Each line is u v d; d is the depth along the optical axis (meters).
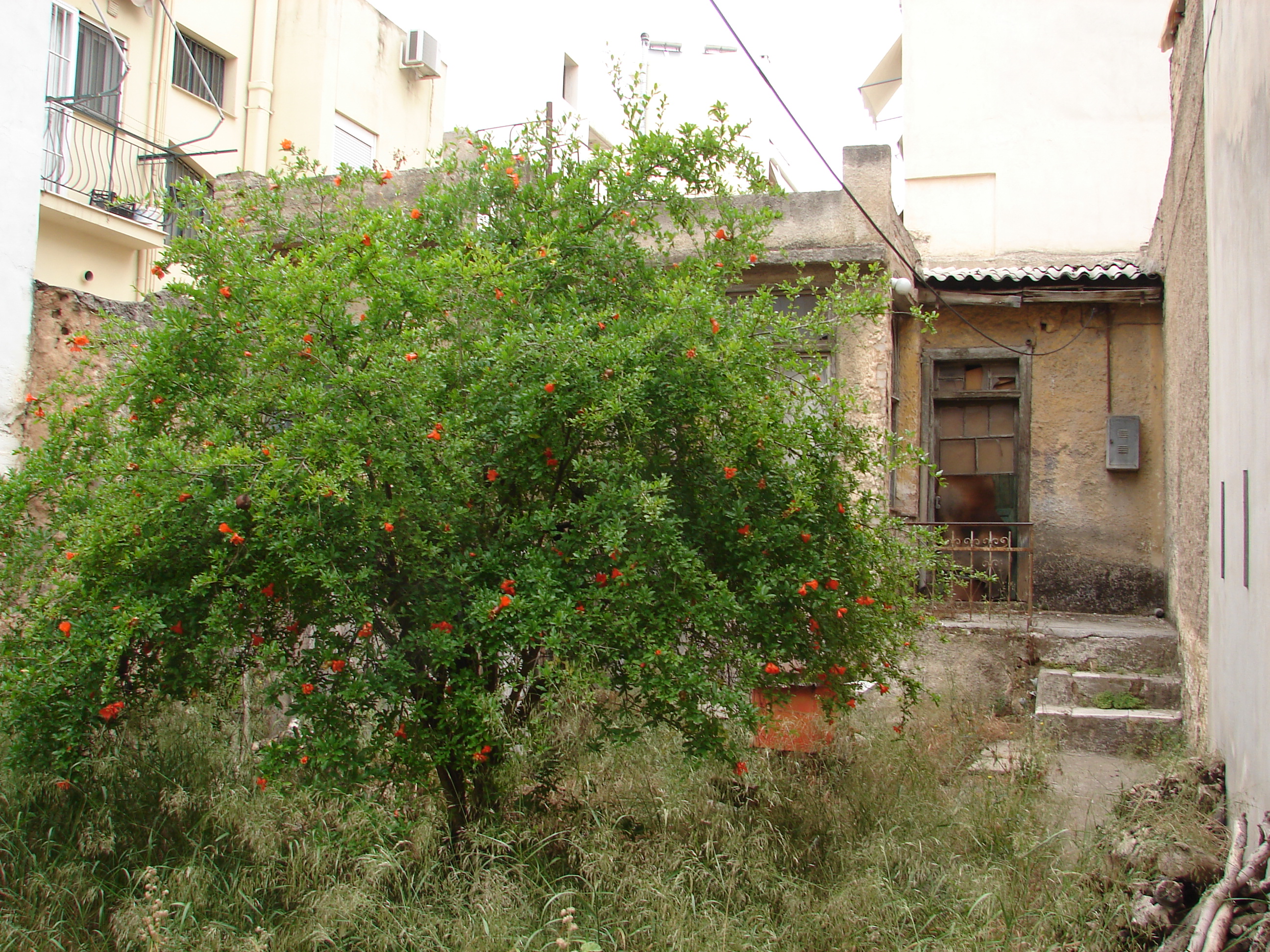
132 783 4.57
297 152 4.95
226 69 14.20
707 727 4.04
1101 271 9.06
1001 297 9.16
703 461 4.46
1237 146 4.76
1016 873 4.02
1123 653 7.61
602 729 4.27
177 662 4.09
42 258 10.49
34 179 5.96
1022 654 7.77
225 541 3.84
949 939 3.55
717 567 4.47
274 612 4.07
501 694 4.46
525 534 4.08
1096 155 11.30
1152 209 11.16
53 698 3.86
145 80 12.48
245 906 3.74
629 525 4.00
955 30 11.70
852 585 4.62
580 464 4.05
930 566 5.00
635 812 4.36
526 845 4.09
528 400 3.97
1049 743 5.82
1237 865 3.71
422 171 8.59
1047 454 9.53
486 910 3.54
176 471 3.87
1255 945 3.08
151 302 4.62
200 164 13.41
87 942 3.58
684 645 4.21
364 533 3.71
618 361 3.99
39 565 4.43
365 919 3.55
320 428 3.59
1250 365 4.45
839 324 4.79
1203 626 6.13
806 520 4.38
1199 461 6.32
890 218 8.16
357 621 3.85
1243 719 4.55
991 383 9.77
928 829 4.40
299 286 3.74
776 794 4.58
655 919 3.61
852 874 4.00
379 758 4.14
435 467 3.81
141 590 3.88
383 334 4.04
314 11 14.91
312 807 4.21
